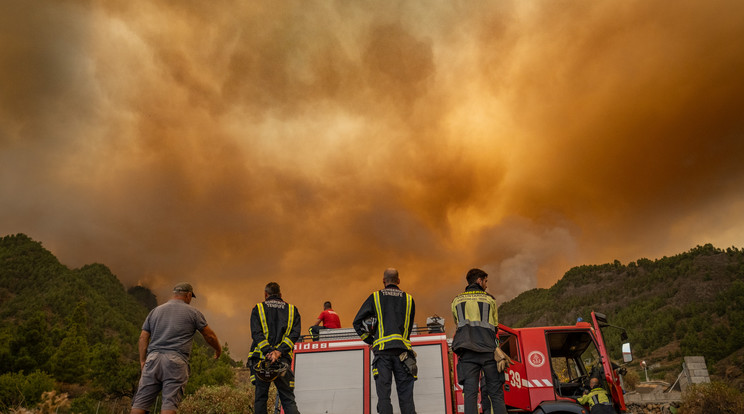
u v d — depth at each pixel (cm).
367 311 571
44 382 2705
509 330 827
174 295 544
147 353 509
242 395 2066
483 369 550
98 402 2973
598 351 798
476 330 552
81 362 4631
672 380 4044
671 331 17500
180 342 509
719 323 16025
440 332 738
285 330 619
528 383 795
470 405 520
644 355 15875
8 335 4359
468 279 601
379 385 543
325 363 739
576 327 825
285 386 609
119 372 3231
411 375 549
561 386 815
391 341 550
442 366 707
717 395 2042
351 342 747
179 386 495
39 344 4381
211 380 3494
